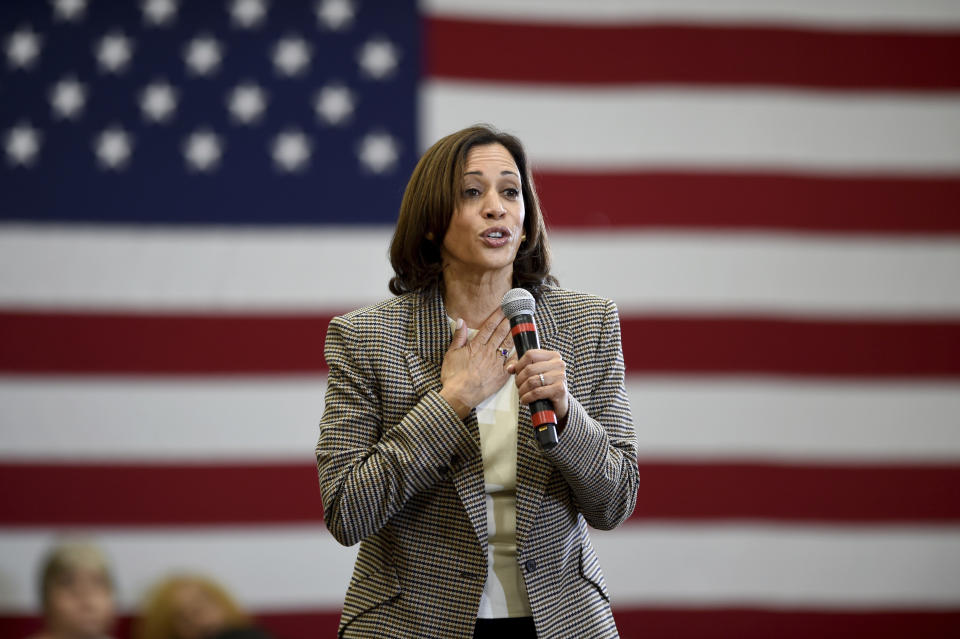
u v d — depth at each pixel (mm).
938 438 14461
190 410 14180
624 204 14758
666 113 14977
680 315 14555
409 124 14977
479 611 5258
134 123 14805
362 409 5535
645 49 15133
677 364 14461
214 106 14906
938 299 14734
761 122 15016
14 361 14125
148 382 14211
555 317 5859
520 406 5512
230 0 15172
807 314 14633
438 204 5734
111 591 7070
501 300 5863
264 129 14875
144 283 14422
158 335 14320
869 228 14844
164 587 5125
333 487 5266
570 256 14602
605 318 5887
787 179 14906
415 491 5246
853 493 14336
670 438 14328
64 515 13898
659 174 14844
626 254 14648
